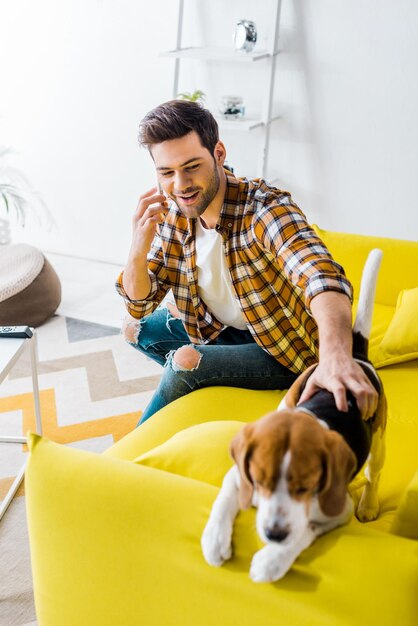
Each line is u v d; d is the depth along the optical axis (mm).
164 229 1804
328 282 1343
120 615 1204
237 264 1669
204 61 3396
